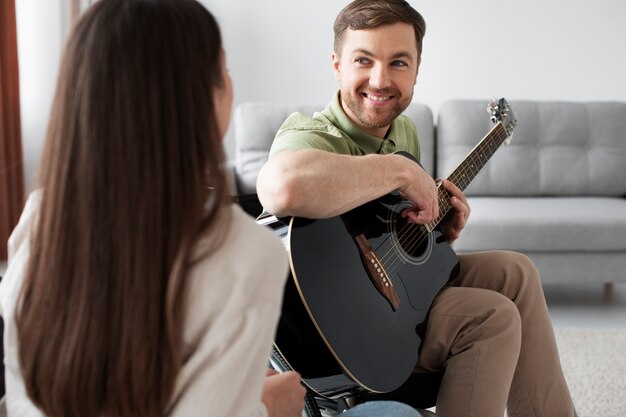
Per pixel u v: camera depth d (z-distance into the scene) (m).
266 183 1.40
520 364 1.70
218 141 0.83
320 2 5.16
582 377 2.77
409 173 1.55
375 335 1.47
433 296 1.64
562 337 3.22
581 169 4.20
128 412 0.80
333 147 1.66
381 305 1.50
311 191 1.37
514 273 1.73
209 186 0.84
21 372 0.84
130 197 0.77
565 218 3.62
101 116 0.77
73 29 0.81
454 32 5.09
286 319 1.39
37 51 4.66
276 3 5.18
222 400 0.80
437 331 1.60
